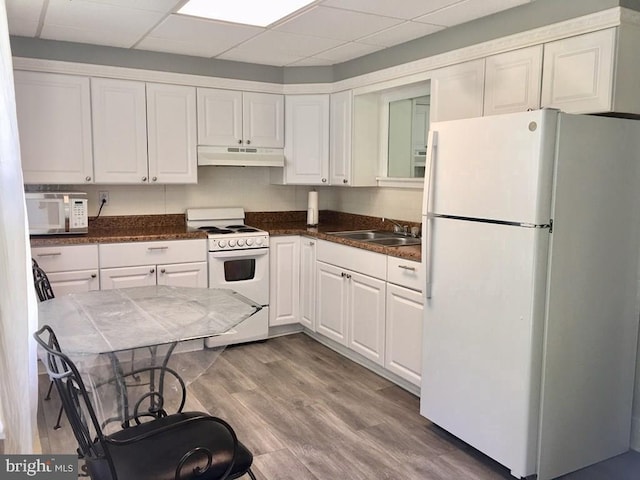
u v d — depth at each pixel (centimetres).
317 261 413
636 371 268
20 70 350
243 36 349
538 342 225
